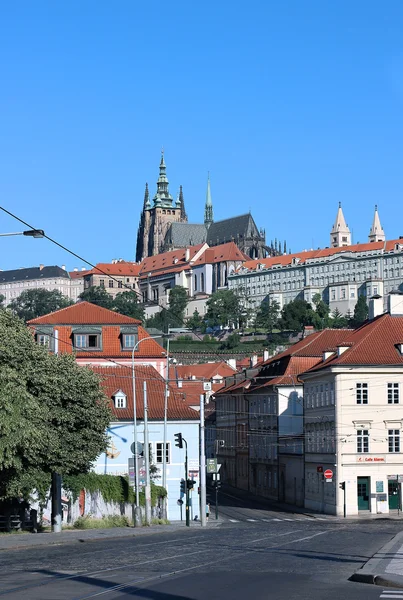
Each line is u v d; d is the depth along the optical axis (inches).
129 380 4340.6
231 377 7160.4
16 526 2906.0
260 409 5876.0
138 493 3265.3
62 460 2827.3
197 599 1127.6
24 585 1279.5
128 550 1915.6
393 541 2010.3
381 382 4461.1
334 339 5516.7
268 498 5654.5
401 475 4424.2
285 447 5265.8
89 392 2896.2
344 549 1916.8
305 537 2400.3
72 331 4795.8
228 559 1670.8
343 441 4404.5
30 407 2460.6
